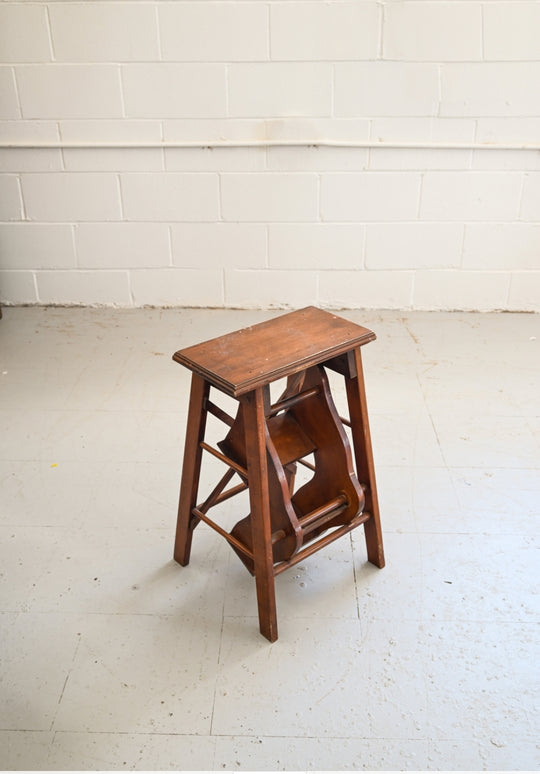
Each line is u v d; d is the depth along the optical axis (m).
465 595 2.06
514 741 1.68
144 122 3.41
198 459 2.02
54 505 2.42
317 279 3.72
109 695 1.80
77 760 1.65
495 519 2.34
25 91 3.35
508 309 3.75
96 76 3.32
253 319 3.70
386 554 2.21
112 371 3.23
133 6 3.18
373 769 1.62
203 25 3.21
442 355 3.33
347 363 1.93
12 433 2.79
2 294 3.79
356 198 3.54
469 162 3.44
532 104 3.32
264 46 3.25
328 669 1.86
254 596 2.09
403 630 1.96
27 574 2.15
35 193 3.56
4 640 1.94
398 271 3.69
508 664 1.86
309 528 1.97
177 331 3.58
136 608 2.05
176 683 1.83
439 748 1.67
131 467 2.61
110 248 3.68
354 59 3.27
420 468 2.57
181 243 3.66
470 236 3.60
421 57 3.25
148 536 2.30
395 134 3.41
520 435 2.75
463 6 3.14
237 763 1.64
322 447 2.01
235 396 1.68
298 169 3.48
